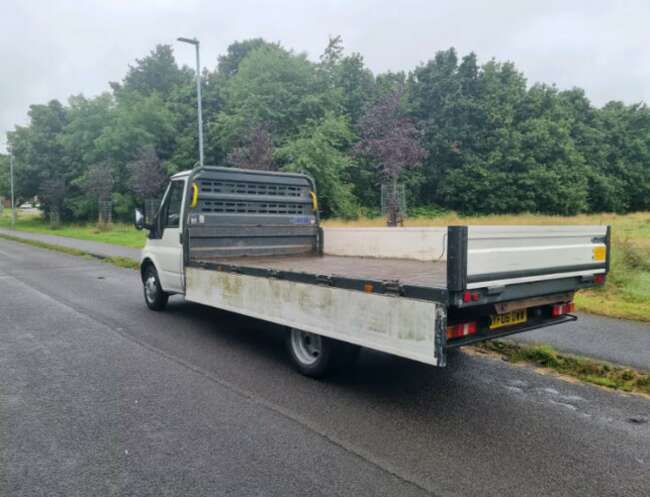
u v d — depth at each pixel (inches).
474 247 150.7
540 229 176.2
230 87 1685.5
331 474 133.0
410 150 806.5
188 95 1891.0
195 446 148.3
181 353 244.8
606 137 2150.6
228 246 301.1
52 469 135.6
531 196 1726.1
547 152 1786.4
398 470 135.3
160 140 1804.9
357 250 316.5
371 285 170.6
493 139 1754.4
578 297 366.6
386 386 200.7
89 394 189.6
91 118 1867.6
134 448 147.0
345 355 198.4
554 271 182.5
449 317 160.7
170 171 1647.4
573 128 2055.9
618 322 301.9
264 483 128.6
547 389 198.5
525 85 1940.2
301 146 1350.9
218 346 257.8
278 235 323.3
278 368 222.5
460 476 132.6
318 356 202.8
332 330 186.1
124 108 1813.5
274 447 147.9
